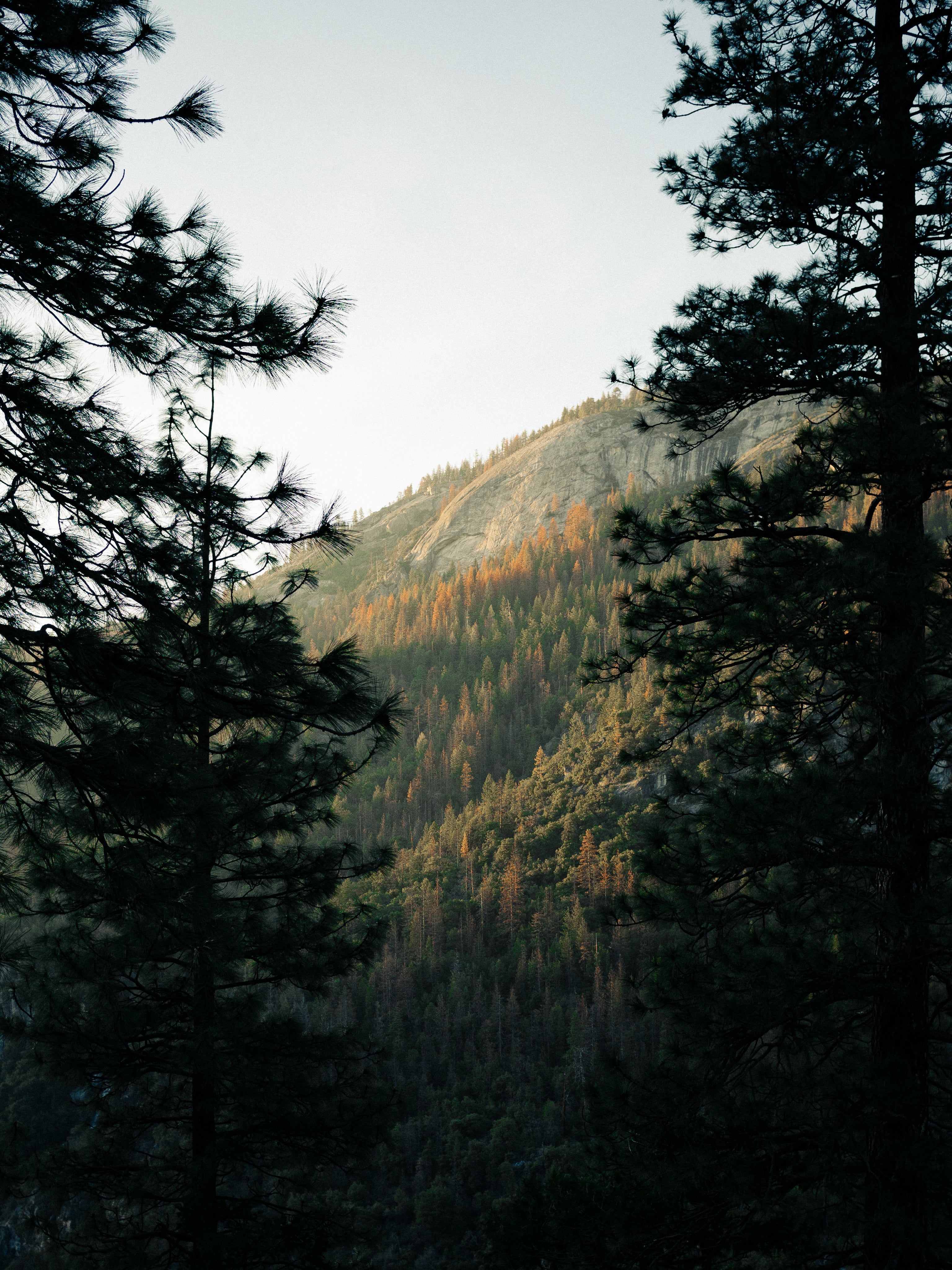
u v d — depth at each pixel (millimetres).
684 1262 6914
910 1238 5734
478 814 136375
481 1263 7488
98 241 4359
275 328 4559
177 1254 9500
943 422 7457
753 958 6535
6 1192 9883
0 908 4527
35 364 4699
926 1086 6805
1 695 4555
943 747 7023
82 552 4734
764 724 8680
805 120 8062
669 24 9117
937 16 7914
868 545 7031
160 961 9734
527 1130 66000
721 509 8141
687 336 8789
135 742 4414
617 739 130750
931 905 6188
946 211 7750
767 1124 6641
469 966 93750
